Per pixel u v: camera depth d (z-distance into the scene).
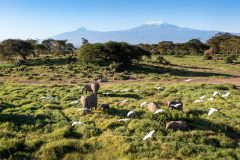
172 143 19.78
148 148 19.30
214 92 35.66
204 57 105.75
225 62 93.50
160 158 18.27
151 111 26.23
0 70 66.06
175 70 72.12
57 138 21.52
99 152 19.50
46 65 72.00
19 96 34.94
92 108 27.64
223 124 23.66
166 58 110.44
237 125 23.44
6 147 19.61
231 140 20.88
